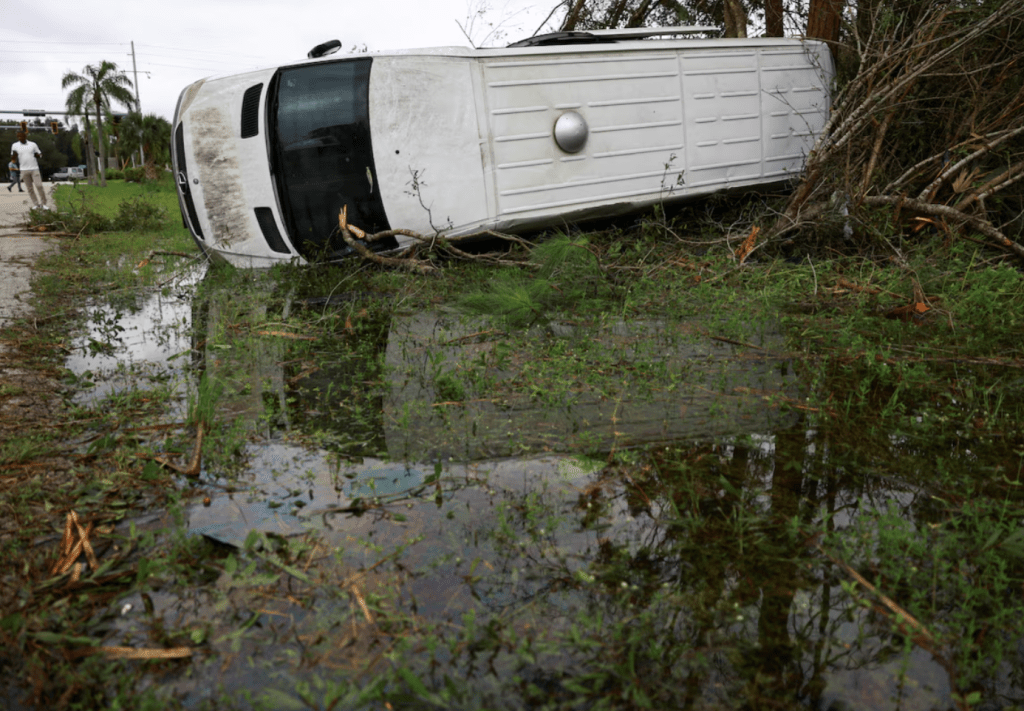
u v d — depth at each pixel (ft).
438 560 6.85
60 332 16.35
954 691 5.24
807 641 5.78
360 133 22.36
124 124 175.73
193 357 14.57
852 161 23.90
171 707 5.00
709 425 10.56
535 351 14.58
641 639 5.74
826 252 22.57
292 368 13.98
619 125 23.39
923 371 12.64
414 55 22.25
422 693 4.95
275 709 4.96
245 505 8.04
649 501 8.18
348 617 6.01
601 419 10.86
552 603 6.21
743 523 7.56
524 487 8.53
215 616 6.03
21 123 49.85
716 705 5.06
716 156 24.58
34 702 5.12
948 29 22.08
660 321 17.11
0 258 28.12
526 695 5.13
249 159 23.11
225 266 24.27
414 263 21.86
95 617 6.02
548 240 23.11
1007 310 15.89
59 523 7.61
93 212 42.83
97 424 10.53
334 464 9.26
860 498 8.26
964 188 21.62
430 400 11.92
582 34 24.39
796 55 25.52
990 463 9.27
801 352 14.39
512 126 22.52
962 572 6.69
